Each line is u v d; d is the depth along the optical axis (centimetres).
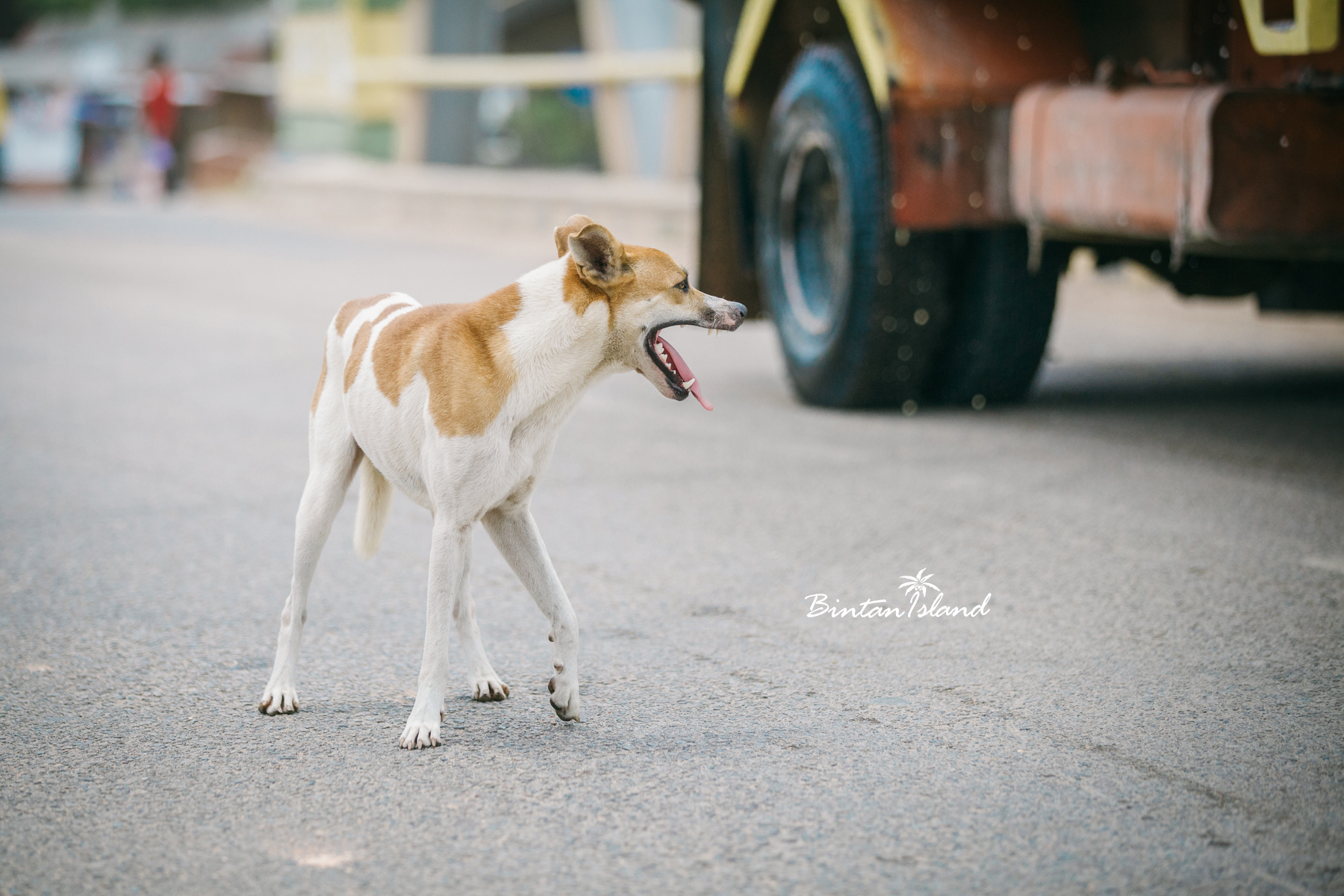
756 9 880
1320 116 612
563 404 384
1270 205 615
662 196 1839
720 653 454
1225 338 1171
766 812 335
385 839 321
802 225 888
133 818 333
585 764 364
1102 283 1459
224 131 3341
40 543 583
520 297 377
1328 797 342
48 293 1428
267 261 1761
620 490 678
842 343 838
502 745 378
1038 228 744
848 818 332
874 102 794
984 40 773
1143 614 491
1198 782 351
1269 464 716
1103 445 765
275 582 534
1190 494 658
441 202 2220
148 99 2988
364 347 397
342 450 403
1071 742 378
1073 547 576
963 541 587
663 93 2100
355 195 2408
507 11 3108
